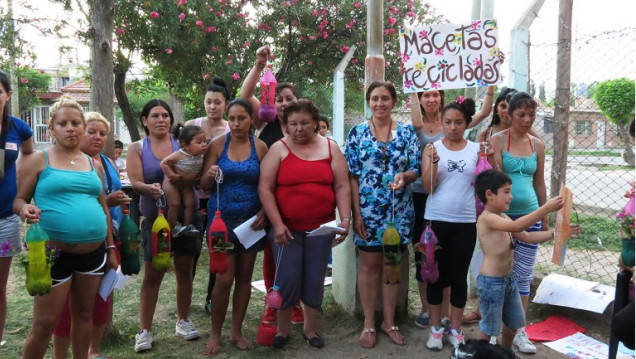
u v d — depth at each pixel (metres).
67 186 2.75
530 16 4.84
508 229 3.06
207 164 3.58
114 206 3.21
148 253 3.61
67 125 2.74
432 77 4.05
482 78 3.96
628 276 2.54
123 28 8.02
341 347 3.83
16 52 8.55
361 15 9.06
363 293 3.86
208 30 8.17
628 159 8.34
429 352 3.71
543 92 6.13
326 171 3.60
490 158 3.61
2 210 3.20
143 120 3.79
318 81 10.05
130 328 4.11
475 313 4.28
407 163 3.74
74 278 2.90
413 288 5.06
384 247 3.61
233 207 3.52
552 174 6.62
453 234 3.60
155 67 9.31
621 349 3.62
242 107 3.44
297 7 8.77
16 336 3.94
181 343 3.86
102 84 4.56
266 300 3.54
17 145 3.24
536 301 4.20
